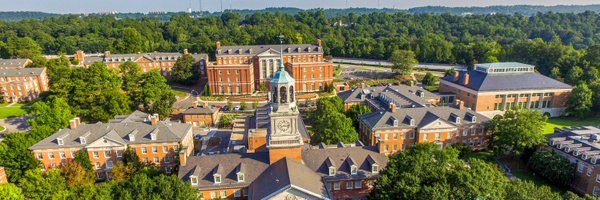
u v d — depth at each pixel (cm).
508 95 11300
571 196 4788
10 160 7175
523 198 4531
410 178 4841
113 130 7862
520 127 7694
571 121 11219
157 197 4700
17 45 19775
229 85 14462
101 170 7688
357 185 6072
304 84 14625
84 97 11244
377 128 8231
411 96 10775
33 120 9519
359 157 6278
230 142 9056
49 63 15425
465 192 4522
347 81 16325
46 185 5394
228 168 5950
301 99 13575
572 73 13838
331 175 5962
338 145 7075
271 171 5628
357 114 9562
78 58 17762
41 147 7462
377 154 6366
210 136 10094
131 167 6956
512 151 7925
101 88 11562
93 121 11281
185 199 4838
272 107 5547
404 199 4641
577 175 6931
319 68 14588
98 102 11150
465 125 8512
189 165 6012
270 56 15312
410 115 8550
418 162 5134
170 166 7969
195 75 15850
